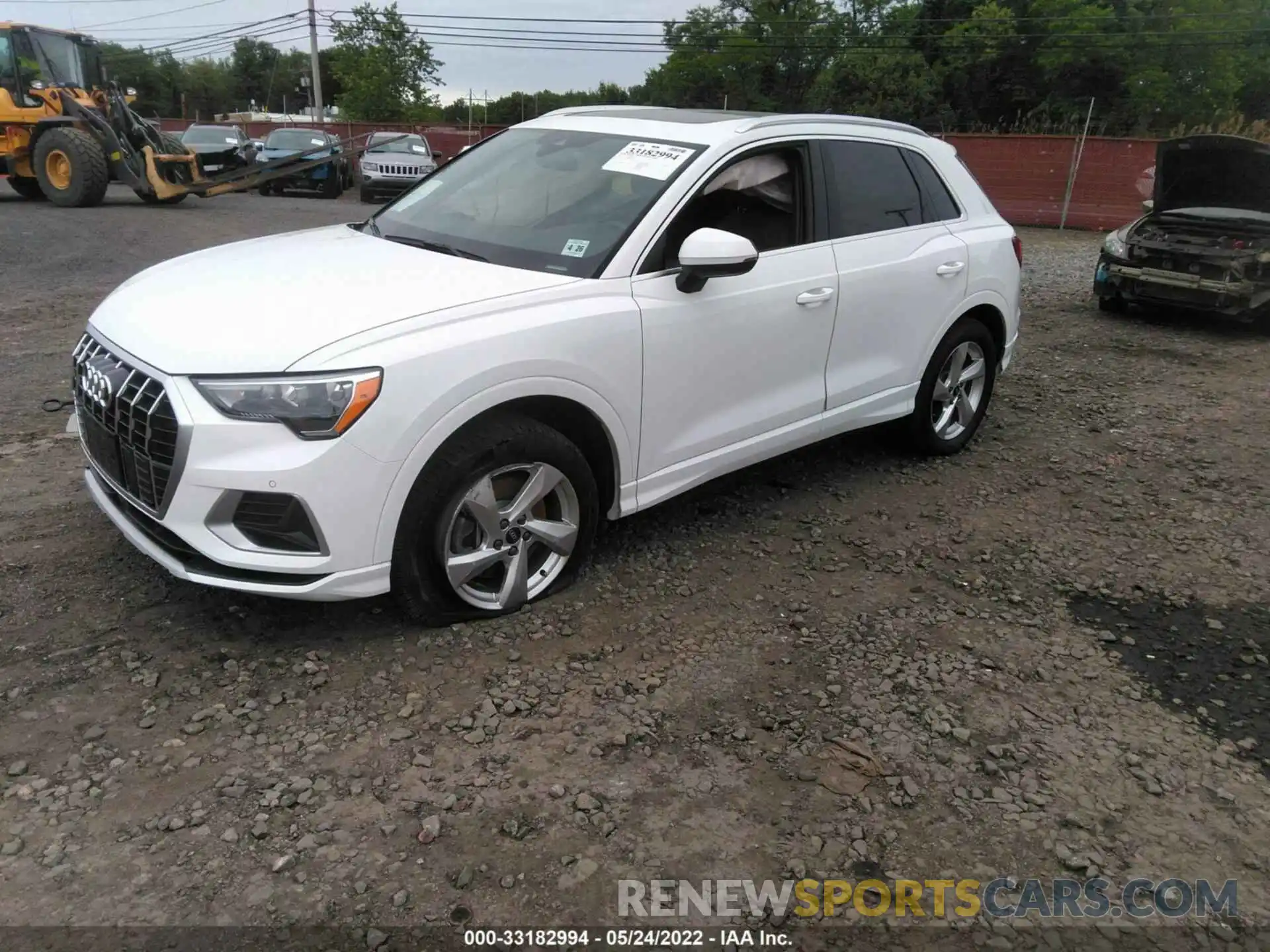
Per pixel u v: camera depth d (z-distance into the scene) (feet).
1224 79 140.97
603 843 8.24
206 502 9.43
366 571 10.01
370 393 9.45
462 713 9.80
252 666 10.32
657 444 12.39
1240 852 8.62
